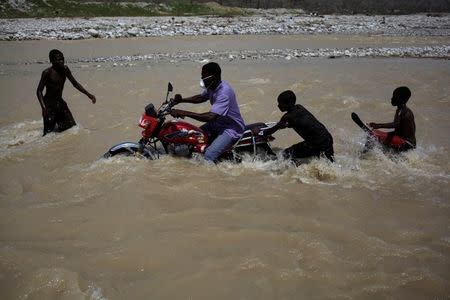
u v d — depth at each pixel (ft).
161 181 19.66
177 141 21.66
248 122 29.96
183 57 59.82
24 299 12.10
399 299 12.08
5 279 12.87
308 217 16.57
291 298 12.15
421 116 30.68
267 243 14.79
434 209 17.30
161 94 37.06
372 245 14.61
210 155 21.24
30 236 15.33
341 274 13.12
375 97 36.50
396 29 111.34
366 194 18.62
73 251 14.38
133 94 37.14
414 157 22.39
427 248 14.43
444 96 36.99
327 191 18.88
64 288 12.47
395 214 16.92
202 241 14.92
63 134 26.78
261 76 44.21
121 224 16.16
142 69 48.96
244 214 16.84
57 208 17.43
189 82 41.22
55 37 84.69
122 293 12.33
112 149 22.09
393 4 216.95
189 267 13.53
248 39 86.58
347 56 61.82
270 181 19.92
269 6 215.51
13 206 17.62
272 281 12.85
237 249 14.47
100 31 91.61
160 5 175.01
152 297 12.19
